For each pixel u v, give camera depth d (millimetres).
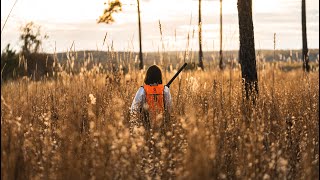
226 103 6492
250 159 4156
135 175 3977
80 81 8070
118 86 7512
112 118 4742
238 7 8500
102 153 3879
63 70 8672
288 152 4766
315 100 6809
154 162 4445
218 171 4051
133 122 5625
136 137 4559
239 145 4531
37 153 4371
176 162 4238
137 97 6242
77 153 3971
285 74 15984
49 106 6438
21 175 3791
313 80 10117
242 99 7016
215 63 11625
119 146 4117
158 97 6219
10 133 3975
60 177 3750
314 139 4934
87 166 3842
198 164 3223
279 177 4117
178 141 4633
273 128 5395
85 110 5406
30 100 6309
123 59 9023
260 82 9984
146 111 6027
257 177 3992
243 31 8391
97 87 7520
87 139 4438
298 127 5590
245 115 5961
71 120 4383
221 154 4285
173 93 7676
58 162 3967
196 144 3426
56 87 7844
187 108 5547
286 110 6398
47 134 4926
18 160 3799
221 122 5055
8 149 3799
